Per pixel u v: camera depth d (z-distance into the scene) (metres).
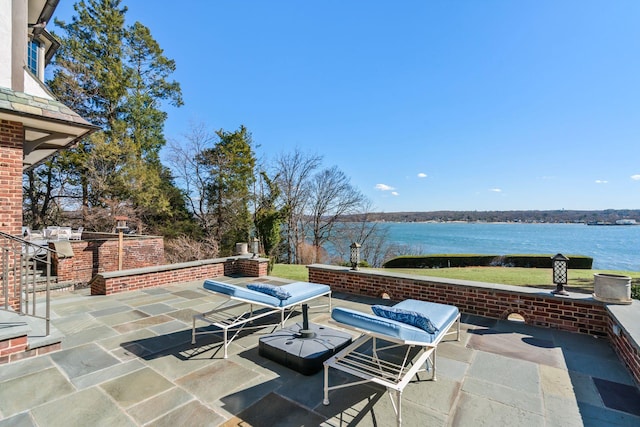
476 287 4.99
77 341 3.83
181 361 3.28
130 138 16.00
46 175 16.14
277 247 20.72
